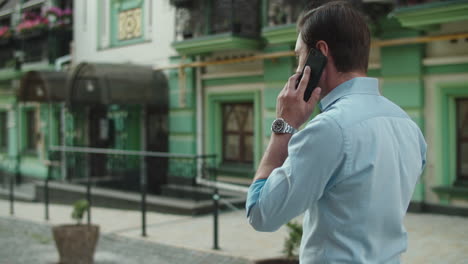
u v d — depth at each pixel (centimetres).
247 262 597
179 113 1177
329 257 153
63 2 1584
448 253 577
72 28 1529
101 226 845
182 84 1166
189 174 1117
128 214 966
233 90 1087
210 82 1135
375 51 865
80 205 628
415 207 820
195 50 1079
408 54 816
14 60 1656
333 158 148
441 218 771
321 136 148
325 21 164
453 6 704
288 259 425
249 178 1053
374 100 162
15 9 1762
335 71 166
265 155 166
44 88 1321
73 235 600
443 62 784
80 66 1170
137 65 1209
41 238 792
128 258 648
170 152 1195
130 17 1309
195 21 1092
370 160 150
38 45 1594
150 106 1231
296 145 151
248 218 162
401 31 820
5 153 1783
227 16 1023
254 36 1010
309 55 165
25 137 1675
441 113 801
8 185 1559
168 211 941
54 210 1078
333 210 153
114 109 1333
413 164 165
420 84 811
